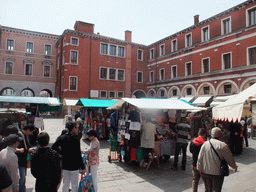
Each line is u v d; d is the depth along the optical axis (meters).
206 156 3.68
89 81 26.86
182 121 6.54
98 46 28.00
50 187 2.95
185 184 5.11
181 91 24.42
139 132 6.43
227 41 18.88
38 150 3.08
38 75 30.14
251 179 5.51
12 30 28.42
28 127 4.36
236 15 18.17
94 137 4.46
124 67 30.00
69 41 25.83
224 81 18.89
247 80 16.83
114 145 7.32
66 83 25.38
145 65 32.12
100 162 7.05
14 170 2.99
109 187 4.85
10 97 8.15
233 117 4.59
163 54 28.19
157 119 8.10
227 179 5.52
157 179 5.47
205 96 20.84
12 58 28.39
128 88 29.89
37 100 8.51
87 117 12.04
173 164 6.53
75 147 3.75
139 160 6.49
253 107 5.12
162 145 6.70
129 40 30.91
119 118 7.52
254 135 12.56
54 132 13.38
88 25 27.64
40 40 30.48
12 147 3.10
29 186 4.93
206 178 4.06
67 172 3.70
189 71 23.80
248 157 8.06
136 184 5.09
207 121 12.12
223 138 8.02
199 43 21.91
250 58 17.05
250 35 16.88
